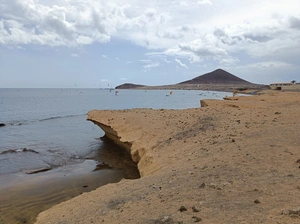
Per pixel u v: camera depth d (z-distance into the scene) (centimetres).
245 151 766
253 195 456
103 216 525
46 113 4641
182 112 1848
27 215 883
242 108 1764
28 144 2022
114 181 1216
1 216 877
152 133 1411
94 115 2158
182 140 1169
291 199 412
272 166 605
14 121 3525
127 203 563
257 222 354
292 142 780
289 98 2630
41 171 1360
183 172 709
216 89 19425
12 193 1067
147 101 7781
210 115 1553
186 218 405
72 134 2452
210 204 446
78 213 607
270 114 1334
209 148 916
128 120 1781
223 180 564
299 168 566
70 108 5625
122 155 1650
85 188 1130
